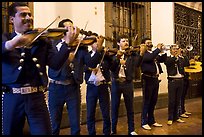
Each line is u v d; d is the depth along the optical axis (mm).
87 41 3666
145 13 7898
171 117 5781
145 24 7887
